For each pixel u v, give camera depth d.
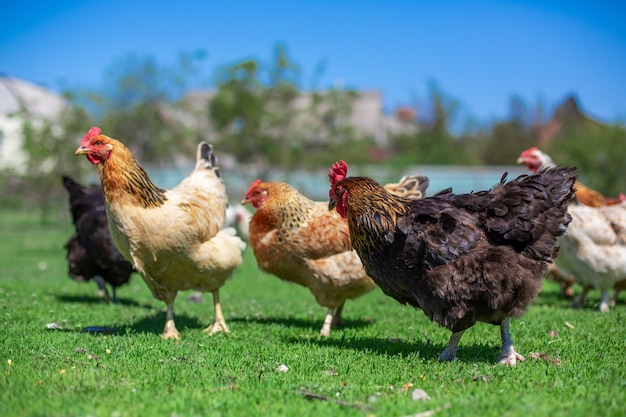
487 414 1.49
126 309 2.51
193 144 9.51
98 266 2.62
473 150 15.38
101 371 1.70
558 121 14.41
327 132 9.03
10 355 1.80
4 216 8.57
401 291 1.84
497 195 1.78
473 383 1.65
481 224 1.77
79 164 6.32
